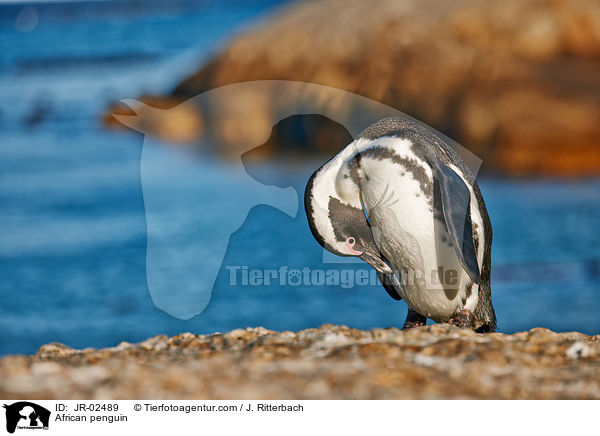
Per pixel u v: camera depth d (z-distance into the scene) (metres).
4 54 114.38
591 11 41.97
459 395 5.72
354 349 6.59
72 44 123.38
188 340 7.50
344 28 39.56
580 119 34.59
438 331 7.24
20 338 18.72
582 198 29.16
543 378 6.13
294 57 39.72
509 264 22.89
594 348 6.89
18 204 31.86
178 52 95.94
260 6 170.12
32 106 61.12
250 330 7.84
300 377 5.96
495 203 29.36
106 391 5.65
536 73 37.50
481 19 40.97
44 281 22.39
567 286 20.80
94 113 54.44
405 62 37.59
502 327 18.53
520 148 34.41
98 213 30.17
